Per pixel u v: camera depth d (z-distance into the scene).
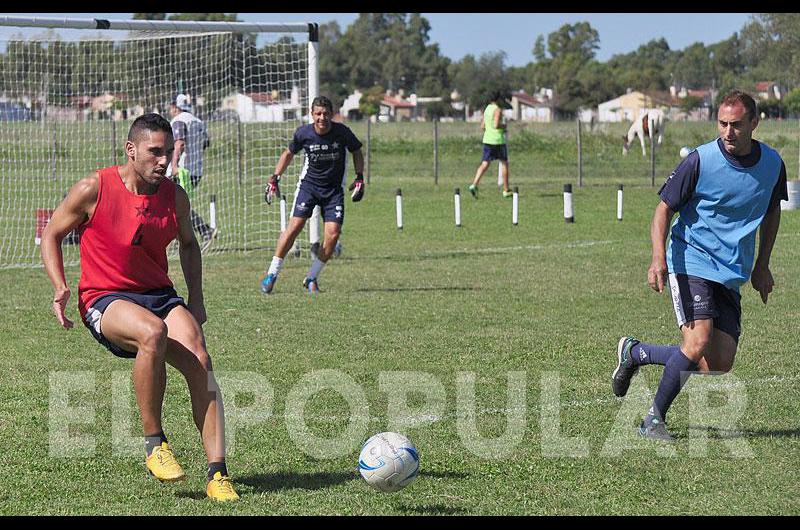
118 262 10.62
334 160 22.62
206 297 22.55
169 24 27.20
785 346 17.08
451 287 23.77
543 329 18.69
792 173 63.50
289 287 24.02
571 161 70.88
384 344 17.38
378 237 35.31
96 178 10.52
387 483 9.91
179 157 31.95
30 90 46.56
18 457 11.47
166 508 9.91
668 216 11.68
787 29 101.19
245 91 37.75
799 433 12.25
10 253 32.44
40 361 16.28
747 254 11.88
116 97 48.53
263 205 43.12
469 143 77.06
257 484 10.59
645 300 21.80
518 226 38.19
